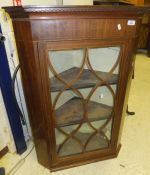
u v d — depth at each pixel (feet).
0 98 4.34
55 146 4.31
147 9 3.17
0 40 3.70
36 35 2.92
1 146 4.94
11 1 3.81
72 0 4.72
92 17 2.96
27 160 4.98
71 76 3.66
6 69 4.08
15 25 3.02
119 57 3.54
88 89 3.84
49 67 3.32
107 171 4.65
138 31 3.44
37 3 4.38
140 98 7.90
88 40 3.15
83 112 4.15
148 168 4.73
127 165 4.81
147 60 12.30
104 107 4.42
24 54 3.23
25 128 5.29
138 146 5.41
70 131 4.36
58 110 4.21
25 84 3.63
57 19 2.85
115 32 3.21
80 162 4.78
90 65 3.59
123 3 4.84
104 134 4.75
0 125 4.67
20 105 4.83
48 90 3.49
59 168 4.65
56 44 3.06
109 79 3.80
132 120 6.50
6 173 4.58
